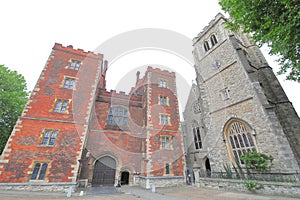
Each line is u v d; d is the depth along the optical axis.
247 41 16.75
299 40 5.97
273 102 12.10
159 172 12.45
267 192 7.84
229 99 13.12
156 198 8.01
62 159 10.79
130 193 9.65
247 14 7.23
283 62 7.38
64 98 12.97
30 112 11.45
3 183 9.01
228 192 9.10
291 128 10.79
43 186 9.61
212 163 13.02
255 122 10.62
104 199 7.80
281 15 5.79
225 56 14.77
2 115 15.52
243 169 10.51
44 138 11.11
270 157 9.00
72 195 8.81
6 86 15.91
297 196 6.80
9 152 9.85
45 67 13.63
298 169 8.05
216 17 17.34
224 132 12.62
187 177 14.10
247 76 12.04
